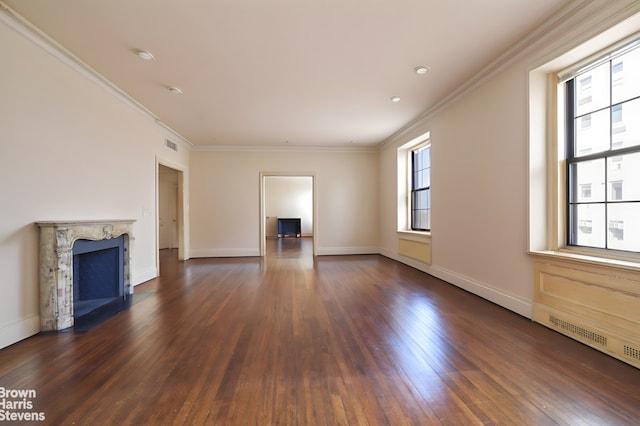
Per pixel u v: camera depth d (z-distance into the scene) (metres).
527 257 2.80
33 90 2.53
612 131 2.27
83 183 3.16
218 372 1.90
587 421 1.42
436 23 2.44
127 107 4.01
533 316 2.72
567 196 2.64
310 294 3.72
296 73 3.29
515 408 1.53
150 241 4.67
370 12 2.29
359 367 1.95
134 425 1.42
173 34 2.55
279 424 1.43
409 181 6.04
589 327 2.20
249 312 3.06
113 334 2.51
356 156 7.26
